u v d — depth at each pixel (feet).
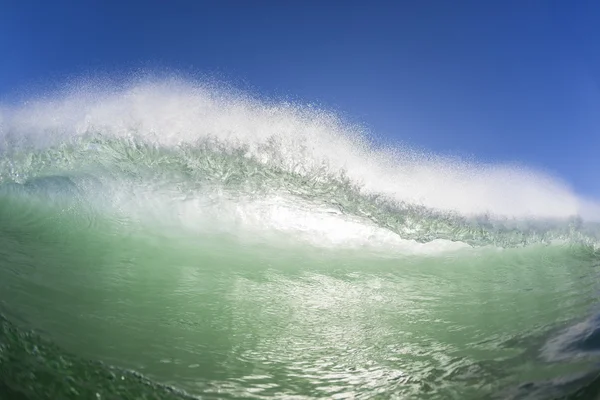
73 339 14.11
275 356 15.11
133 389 12.82
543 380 13.52
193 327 15.87
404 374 14.71
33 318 14.57
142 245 20.34
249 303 17.74
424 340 16.51
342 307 18.30
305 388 13.92
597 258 24.02
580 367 13.74
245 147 25.66
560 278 21.65
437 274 21.50
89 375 12.96
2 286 15.80
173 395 12.83
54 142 24.23
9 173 22.88
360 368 14.93
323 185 25.30
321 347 15.80
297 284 19.51
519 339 16.28
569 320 17.35
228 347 15.17
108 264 18.66
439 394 13.76
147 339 14.87
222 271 19.57
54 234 19.92
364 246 23.04
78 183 22.86
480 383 14.02
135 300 16.76
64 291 16.40
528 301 19.33
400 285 20.29
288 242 22.43
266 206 23.86
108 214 21.71
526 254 24.00
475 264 22.63
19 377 12.43
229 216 23.12
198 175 24.48
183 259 19.93
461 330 17.15
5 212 20.86
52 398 12.10
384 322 17.54
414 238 23.95
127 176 23.66
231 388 13.50
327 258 21.79
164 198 23.12
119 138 24.94
